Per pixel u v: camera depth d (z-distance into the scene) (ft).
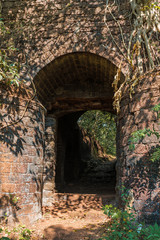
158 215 14.32
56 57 22.41
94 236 15.74
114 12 22.22
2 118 17.58
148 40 20.31
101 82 27.71
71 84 28.07
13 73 17.49
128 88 19.10
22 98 19.26
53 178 26.63
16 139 18.22
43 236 15.93
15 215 17.01
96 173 50.49
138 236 12.39
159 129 15.34
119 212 13.03
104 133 67.05
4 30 22.00
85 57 23.20
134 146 14.89
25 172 18.44
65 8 23.00
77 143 49.44
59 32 22.72
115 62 21.47
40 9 23.34
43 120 21.90
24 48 22.89
